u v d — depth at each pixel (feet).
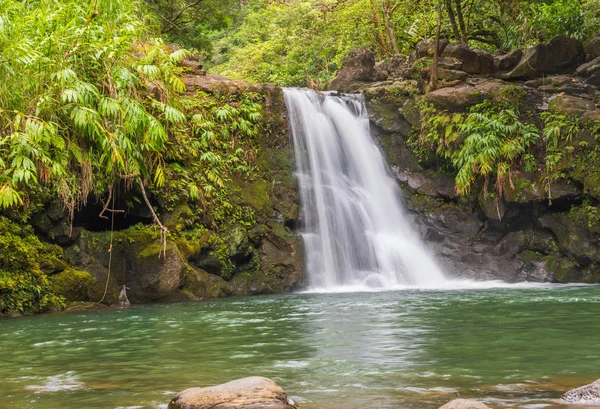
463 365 19.81
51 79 34.22
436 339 24.45
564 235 51.83
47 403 16.07
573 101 52.95
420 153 57.26
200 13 79.25
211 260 45.32
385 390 16.85
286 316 32.55
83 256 40.06
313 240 50.29
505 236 53.98
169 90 44.68
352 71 64.85
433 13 80.28
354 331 26.84
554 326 27.20
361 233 53.16
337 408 15.14
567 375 18.28
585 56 57.88
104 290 40.01
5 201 31.91
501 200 53.06
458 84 58.65
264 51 111.14
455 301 37.32
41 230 39.17
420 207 55.77
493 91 55.31
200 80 52.90
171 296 41.70
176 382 18.35
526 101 55.06
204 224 46.42
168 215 44.37
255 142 51.96
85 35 36.35
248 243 47.67
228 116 50.60
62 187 36.29
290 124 54.29
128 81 37.96
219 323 30.58
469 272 52.65
